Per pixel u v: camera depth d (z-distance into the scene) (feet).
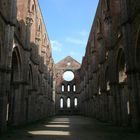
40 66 161.89
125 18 83.51
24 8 113.91
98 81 160.45
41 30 172.55
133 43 79.92
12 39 80.74
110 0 117.39
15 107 100.48
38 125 104.12
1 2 74.59
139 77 77.46
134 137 56.59
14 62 101.40
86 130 77.82
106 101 130.62
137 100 76.07
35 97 135.23
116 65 106.11
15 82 102.27
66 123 120.67
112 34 112.78
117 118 102.63
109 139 52.65
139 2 73.82
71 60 319.88
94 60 176.55
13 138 54.54
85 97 243.40
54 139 53.01
